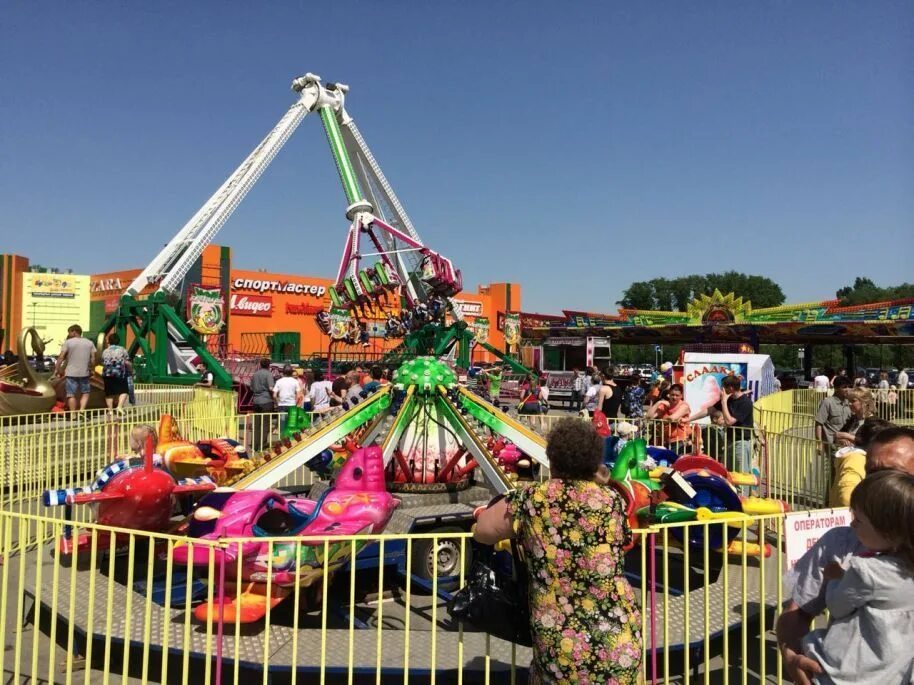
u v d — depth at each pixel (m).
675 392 12.61
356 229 27.05
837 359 76.19
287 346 32.81
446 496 7.11
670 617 5.08
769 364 15.41
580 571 2.83
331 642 4.60
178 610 5.06
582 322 42.22
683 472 6.66
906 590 2.40
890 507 2.38
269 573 3.87
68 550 6.40
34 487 9.25
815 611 2.79
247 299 37.94
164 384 20.28
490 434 7.94
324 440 6.76
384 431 7.45
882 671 2.39
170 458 6.79
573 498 2.89
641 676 2.90
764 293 107.88
